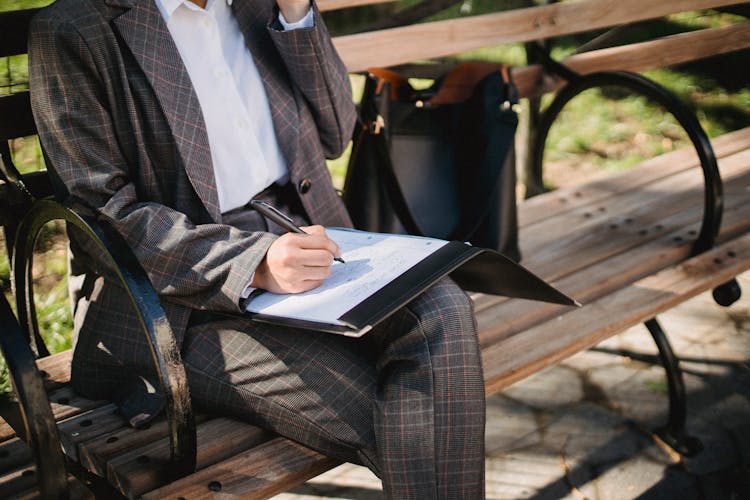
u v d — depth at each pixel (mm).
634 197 2568
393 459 1284
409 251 1415
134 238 1385
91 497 1412
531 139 3131
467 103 2172
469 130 2154
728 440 2201
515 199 2113
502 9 5492
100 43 1383
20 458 1429
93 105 1397
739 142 3016
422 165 2143
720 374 2479
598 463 2129
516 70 2963
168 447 1360
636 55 3225
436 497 1287
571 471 2104
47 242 3096
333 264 1421
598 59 3143
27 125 1684
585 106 4512
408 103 2145
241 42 1626
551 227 2367
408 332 1324
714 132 4199
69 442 1405
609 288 2041
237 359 1422
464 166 2154
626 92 4648
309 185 1675
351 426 1358
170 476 1271
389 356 1338
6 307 1254
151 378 1449
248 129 1575
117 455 1343
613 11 3061
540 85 3051
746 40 3492
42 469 1207
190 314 1471
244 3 1617
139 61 1409
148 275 1356
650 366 2525
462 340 1314
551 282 2020
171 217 1406
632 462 2129
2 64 3393
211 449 1363
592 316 1852
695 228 2334
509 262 1355
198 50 1518
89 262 1545
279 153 1660
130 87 1428
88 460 1370
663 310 1926
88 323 1525
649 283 2004
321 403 1368
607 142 4129
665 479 2066
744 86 4723
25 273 1671
